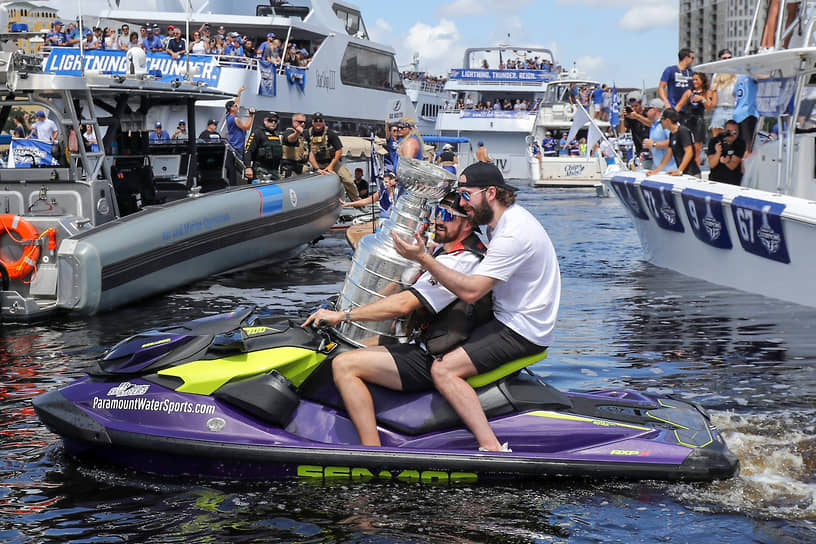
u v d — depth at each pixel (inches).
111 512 152.7
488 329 169.5
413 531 143.7
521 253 165.0
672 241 473.1
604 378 246.4
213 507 154.3
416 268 173.5
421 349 171.0
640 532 143.3
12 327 325.1
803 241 359.6
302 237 521.3
